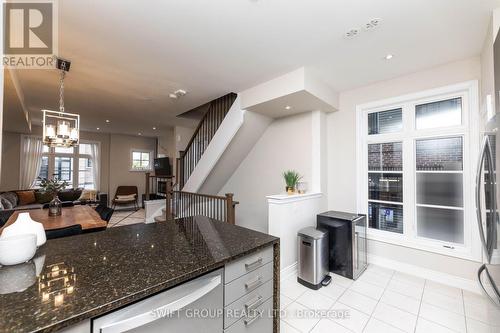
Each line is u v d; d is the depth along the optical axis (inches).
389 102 114.6
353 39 81.0
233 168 176.6
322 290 93.4
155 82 119.9
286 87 108.7
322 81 116.3
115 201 285.6
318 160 130.7
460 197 97.9
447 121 101.1
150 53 91.2
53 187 120.9
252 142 161.8
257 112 138.5
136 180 322.7
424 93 104.1
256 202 165.3
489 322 51.6
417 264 105.2
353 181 126.8
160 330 35.3
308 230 102.0
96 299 30.6
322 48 87.1
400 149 114.8
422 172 108.3
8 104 132.3
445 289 93.0
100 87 127.8
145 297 34.4
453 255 95.7
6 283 34.9
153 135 320.2
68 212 124.5
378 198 121.8
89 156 289.9
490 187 51.1
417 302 84.4
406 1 62.7
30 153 245.6
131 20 71.5
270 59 95.5
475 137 91.4
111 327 30.2
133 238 57.8
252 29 75.8
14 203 200.5
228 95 146.7
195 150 180.7
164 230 65.6
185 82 120.1
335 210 133.6
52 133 106.2
